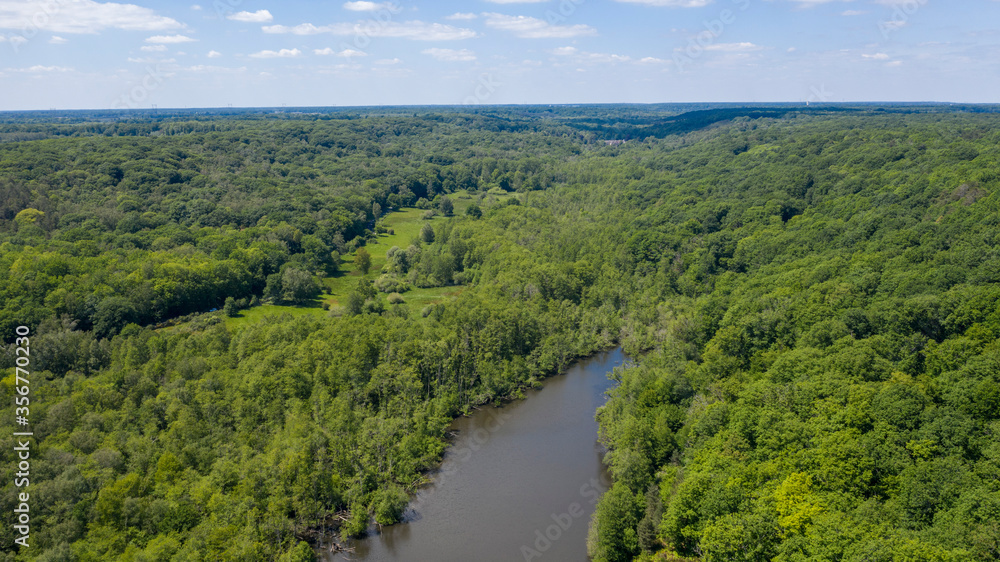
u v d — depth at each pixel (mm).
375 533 83938
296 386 103375
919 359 88312
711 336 123562
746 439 78812
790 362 92438
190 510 75000
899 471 65250
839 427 73625
